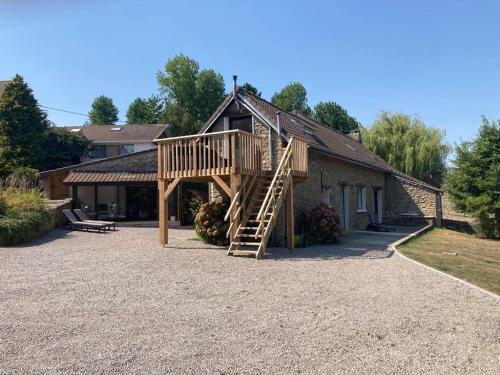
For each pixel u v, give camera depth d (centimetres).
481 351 488
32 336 499
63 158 3091
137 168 2325
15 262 982
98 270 902
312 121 2348
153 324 552
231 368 429
